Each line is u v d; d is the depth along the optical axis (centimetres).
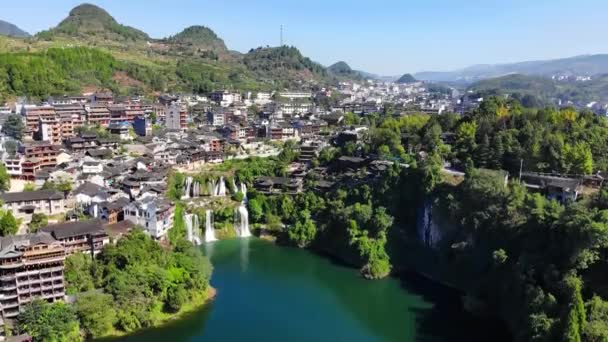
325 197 17925
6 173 15088
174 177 18200
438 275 14288
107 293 10712
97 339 10175
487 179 14038
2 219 11756
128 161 18375
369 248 14988
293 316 11819
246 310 12019
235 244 16938
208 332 10825
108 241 11975
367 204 16500
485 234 13412
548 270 10419
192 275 12206
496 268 12356
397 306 12531
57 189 14500
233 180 19238
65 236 11369
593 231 9850
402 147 19062
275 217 18112
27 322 9375
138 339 10338
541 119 17600
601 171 14812
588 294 9631
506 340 10731
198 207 17512
